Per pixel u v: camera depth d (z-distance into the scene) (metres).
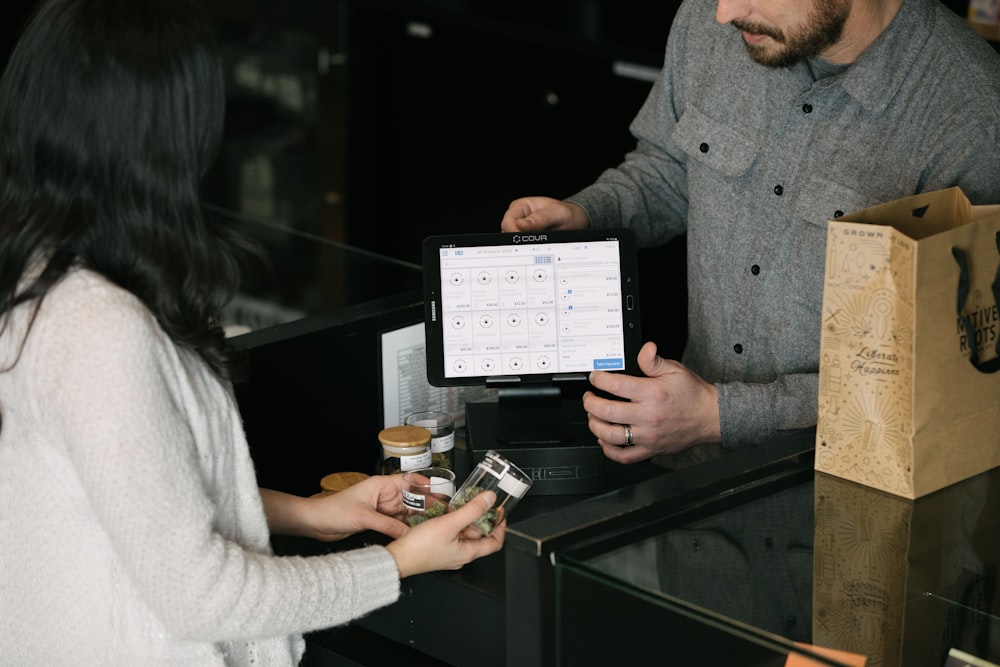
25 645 1.32
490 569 1.56
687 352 2.19
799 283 1.99
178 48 1.22
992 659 1.40
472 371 1.83
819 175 1.96
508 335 1.84
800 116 1.98
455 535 1.48
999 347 1.46
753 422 1.87
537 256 1.83
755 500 1.43
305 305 2.43
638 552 1.31
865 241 1.37
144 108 1.21
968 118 1.85
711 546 1.33
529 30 4.00
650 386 1.81
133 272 1.25
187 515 1.20
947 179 1.86
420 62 4.30
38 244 1.22
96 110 1.21
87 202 1.23
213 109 1.27
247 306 2.45
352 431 2.05
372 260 2.62
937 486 1.45
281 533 1.66
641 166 2.28
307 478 2.00
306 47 4.37
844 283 1.41
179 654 1.31
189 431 1.24
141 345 1.19
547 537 1.29
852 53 1.90
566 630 1.32
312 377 1.96
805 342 2.01
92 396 1.16
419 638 1.61
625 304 1.84
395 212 4.54
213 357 1.34
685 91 2.17
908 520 1.40
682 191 2.28
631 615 1.31
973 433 1.46
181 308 1.30
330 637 1.67
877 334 1.39
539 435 1.82
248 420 1.88
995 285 1.42
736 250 2.06
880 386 1.41
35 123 1.22
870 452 1.45
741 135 2.04
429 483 1.65
